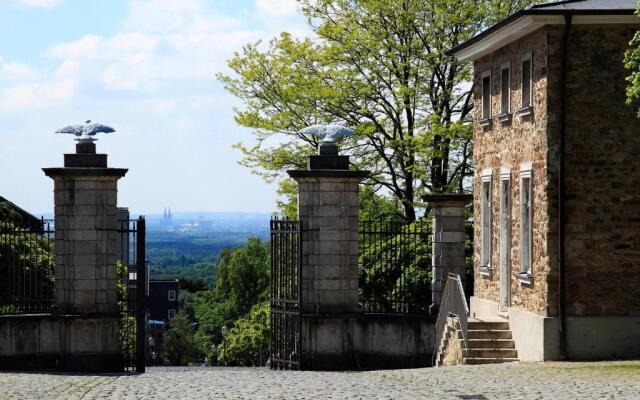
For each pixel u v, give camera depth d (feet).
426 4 173.47
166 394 82.94
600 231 103.96
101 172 117.29
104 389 87.86
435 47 175.42
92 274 117.70
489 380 87.76
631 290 104.27
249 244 441.27
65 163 117.70
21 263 122.93
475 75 131.03
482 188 127.13
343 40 175.63
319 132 124.06
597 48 103.55
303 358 121.39
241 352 286.87
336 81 175.22
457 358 112.47
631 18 101.81
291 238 122.93
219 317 437.58
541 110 105.29
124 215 143.33
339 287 121.49
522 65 111.65
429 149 171.01
